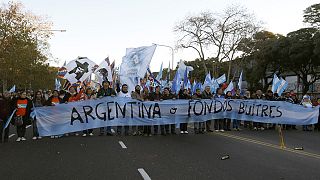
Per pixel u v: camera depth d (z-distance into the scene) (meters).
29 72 43.31
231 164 8.82
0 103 12.87
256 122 17.86
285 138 14.42
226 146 11.86
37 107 13.86
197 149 11.16
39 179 7.29
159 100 15.51
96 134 15.47
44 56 49.28
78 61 19.66
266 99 18.48
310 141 13.59
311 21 45.88
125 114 15.09
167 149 11.13
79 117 14.48
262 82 61.94
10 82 42.78
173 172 7.90
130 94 16.84
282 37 48.53
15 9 36.56
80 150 10.91
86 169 8.20
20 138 13.38
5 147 11.60
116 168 8.30
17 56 36.56
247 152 10.67
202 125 16.16
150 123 15.22
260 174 7.73
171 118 15.52
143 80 20.41
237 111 17.23
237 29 55.94
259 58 52.34
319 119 18.25
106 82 15.24
